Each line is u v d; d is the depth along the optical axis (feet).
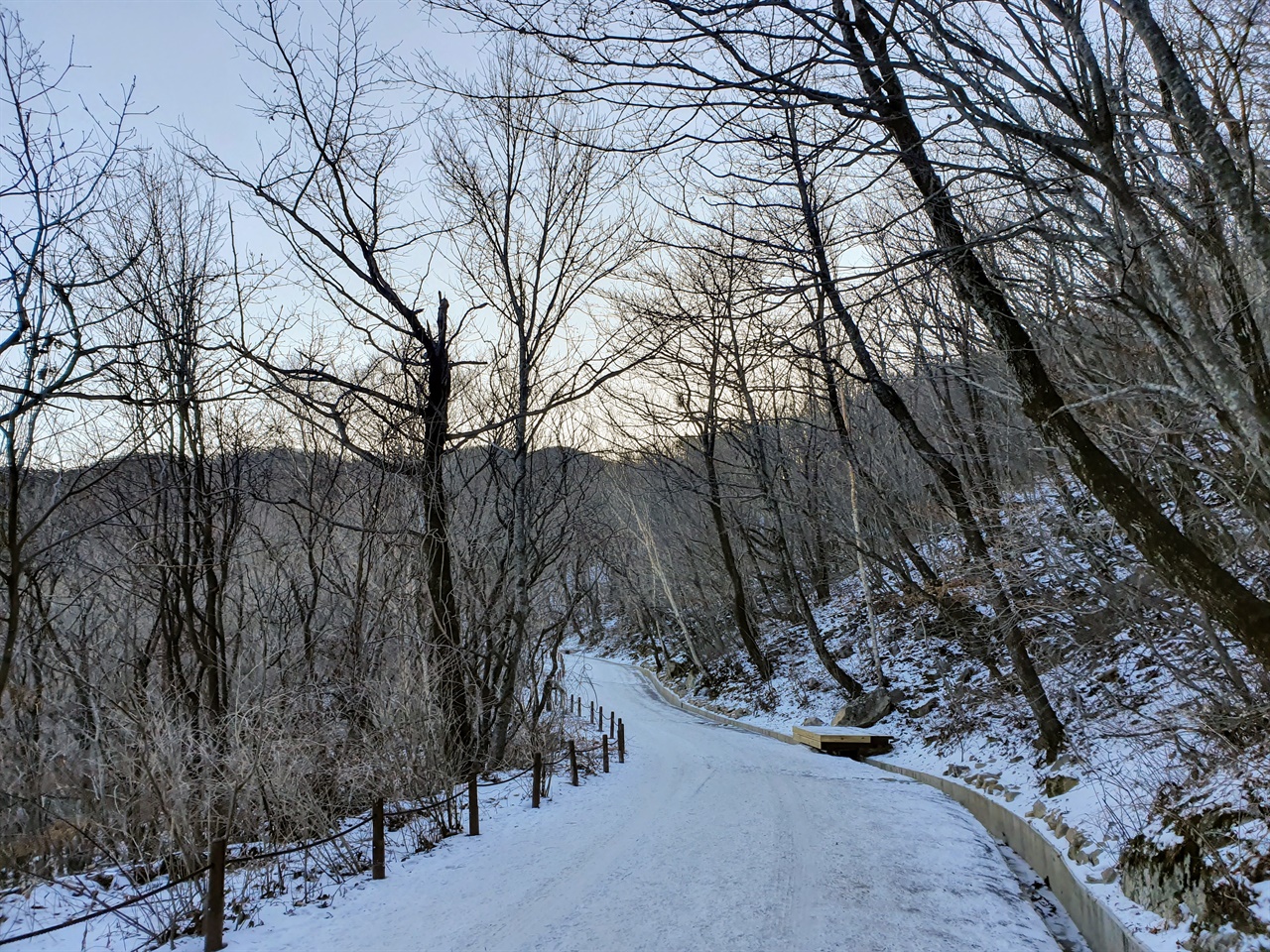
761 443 77.51
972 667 64.90
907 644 80.69
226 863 23.17
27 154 22.25
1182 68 16.20
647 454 89.76
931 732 59.41
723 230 23.30
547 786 44.86
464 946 20.33
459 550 50.70
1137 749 31.01
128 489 40.93
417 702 36.35
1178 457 24.32
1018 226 19.40
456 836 33.47
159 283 41.04
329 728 35.91
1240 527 28.43
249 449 46.14
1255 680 24.67
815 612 108.58
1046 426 20.31
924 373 42.68
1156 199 18.45
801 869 27.20
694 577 114.73
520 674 55.57
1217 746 24.41
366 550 44.88
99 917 23.06
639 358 53.06
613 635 209.26
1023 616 39.93
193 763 27.96
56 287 22.22
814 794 42.70
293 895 25.09
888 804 40.06
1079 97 18.21
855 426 64.44
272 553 44.57
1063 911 25.80
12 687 34.12
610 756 64.69
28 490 35.42
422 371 49.96
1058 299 25.70
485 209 54.49
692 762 58.95
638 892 24.64
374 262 46.09
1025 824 32.83
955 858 29.12
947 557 55.36
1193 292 21.01
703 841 31.65
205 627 41.50
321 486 48.39
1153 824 23.17
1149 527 18.22
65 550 38.27
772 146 21.02
